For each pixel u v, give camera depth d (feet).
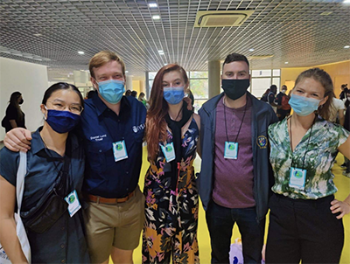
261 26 14.84
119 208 4.65
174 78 4.58
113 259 5.42
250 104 5.06
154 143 4.66
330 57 28.68
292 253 4.55
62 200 3.89
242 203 4.96
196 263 5.24
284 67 41.47
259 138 4.83
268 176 4.89
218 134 4.99
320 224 4.16
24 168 3.59
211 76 30.37
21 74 26.76
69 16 12.16
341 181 12.92
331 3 11.17
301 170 4.24
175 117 4.91
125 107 4.79
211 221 5.27
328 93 4.19
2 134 23.84
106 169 4.42
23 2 10.29
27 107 27.76
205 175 5.08
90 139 4.33
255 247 5.05
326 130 4.19
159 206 4.80
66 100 3.76
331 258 4.18
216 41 18.90
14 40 17.07
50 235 3.85
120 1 10.38
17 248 3.61
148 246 4.99
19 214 3.62
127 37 16.84
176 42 19.04
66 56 23.89
